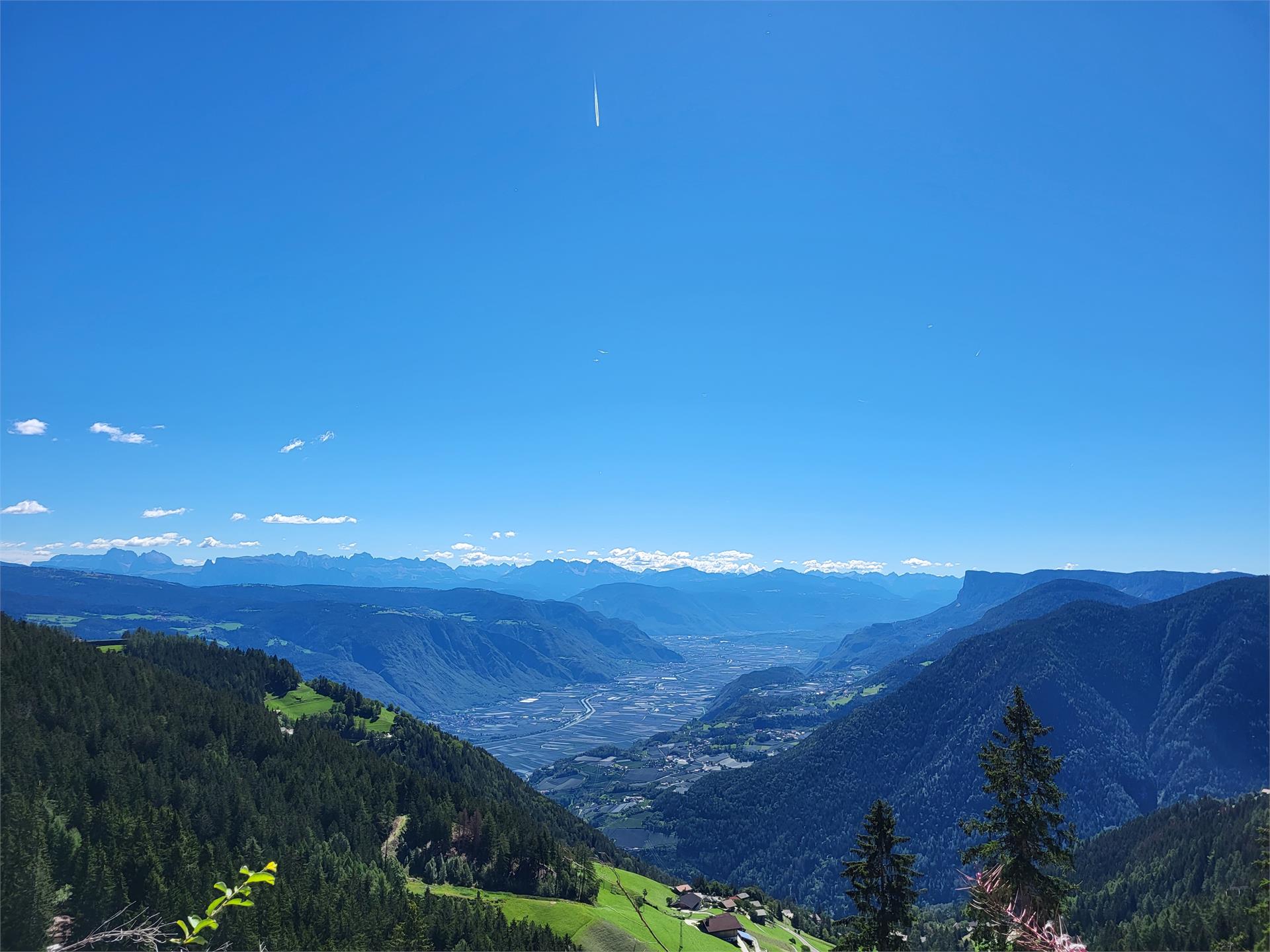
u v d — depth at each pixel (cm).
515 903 12631
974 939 2361
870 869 4338
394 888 11788
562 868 14525
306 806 14700
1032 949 1838
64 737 13712
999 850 3216
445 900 11375
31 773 12425
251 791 14462
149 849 10400
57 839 10175
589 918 12081
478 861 14750
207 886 9994
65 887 8950
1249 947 4459
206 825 12719
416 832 15188
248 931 8875
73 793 11919
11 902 7569
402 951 9662
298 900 10388
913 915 4306
